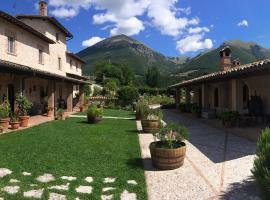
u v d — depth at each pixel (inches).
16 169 250.1
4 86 671.8
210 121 660.1
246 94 644.1
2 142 371.2
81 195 197.2
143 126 481.7
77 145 360.2
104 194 201.0
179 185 221.8
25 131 470.9
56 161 279.6
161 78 2677.2
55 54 986.7
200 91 938.1
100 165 269.1
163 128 279.6
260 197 182.1
